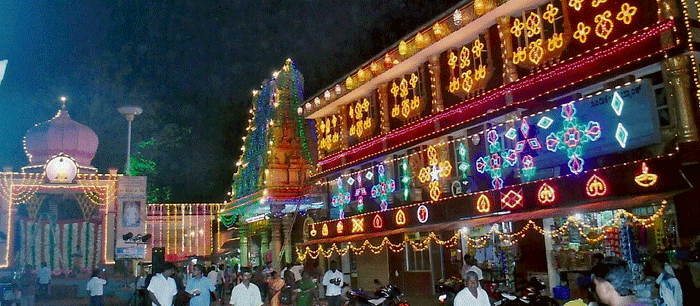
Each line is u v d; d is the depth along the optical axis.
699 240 12.77
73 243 33.50
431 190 21.88
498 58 19.17
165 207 46.81
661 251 13.48
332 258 31.50
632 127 14.48
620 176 14.34
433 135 21.56
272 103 36.62
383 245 26.34
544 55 17.11
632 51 14.45
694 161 13.16
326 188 31.38
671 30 13.60
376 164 26.83
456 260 22.08
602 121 15.28
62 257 33.19
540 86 17.02
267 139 35.38
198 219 47.25
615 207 13.59
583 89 15.98
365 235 24.95
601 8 15.68
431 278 23.06
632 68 14.31
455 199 20.16
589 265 17.22
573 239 17.97
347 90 27.45
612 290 4.41
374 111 26.61
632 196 13.90
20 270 30.38
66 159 32.53
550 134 16.80
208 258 43.47
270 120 35.88
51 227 33.41
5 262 30.81
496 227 19.78
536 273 18.44
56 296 28.67
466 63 20.58
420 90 23.36
